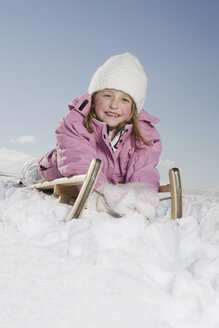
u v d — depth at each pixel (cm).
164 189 213
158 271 120
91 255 129
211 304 106
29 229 150
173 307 104
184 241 145
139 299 104
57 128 225
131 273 119
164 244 147
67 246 136
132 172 225
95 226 147
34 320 91
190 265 129
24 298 98
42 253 127
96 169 159
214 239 175
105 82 222
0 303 95
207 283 117
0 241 136
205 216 213
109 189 181
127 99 226
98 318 94
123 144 230
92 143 223
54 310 95
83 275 113
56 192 217
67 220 163
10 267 113
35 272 112
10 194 259
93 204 191
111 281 111
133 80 223
